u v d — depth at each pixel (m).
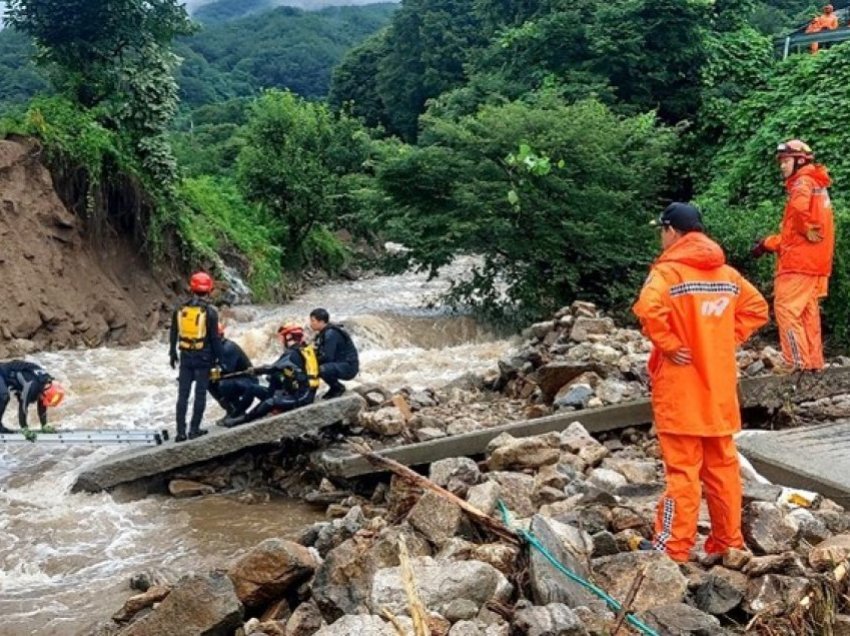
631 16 21.50
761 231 13.55
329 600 4.76
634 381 9.27
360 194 18.34
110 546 7.38
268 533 7.62
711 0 21.17
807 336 8.50
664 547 4.87
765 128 17.59
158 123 18.95
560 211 16.41
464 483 6.29
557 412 8.80
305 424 8.75
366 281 28.45
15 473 9.27
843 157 16.16
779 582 4.31
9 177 16.30
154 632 4.78
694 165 20.56
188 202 22.06
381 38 59.12
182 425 9.03
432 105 25.48
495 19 34.06
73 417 11.35
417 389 10.16
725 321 4.84
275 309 20.56
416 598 3.85
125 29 18.48
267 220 26.64
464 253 17.91
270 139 27.98
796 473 6.41
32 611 6.08
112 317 17.05
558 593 4.19
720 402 4.81
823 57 17.95
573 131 16.27
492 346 14.83
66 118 17.45
